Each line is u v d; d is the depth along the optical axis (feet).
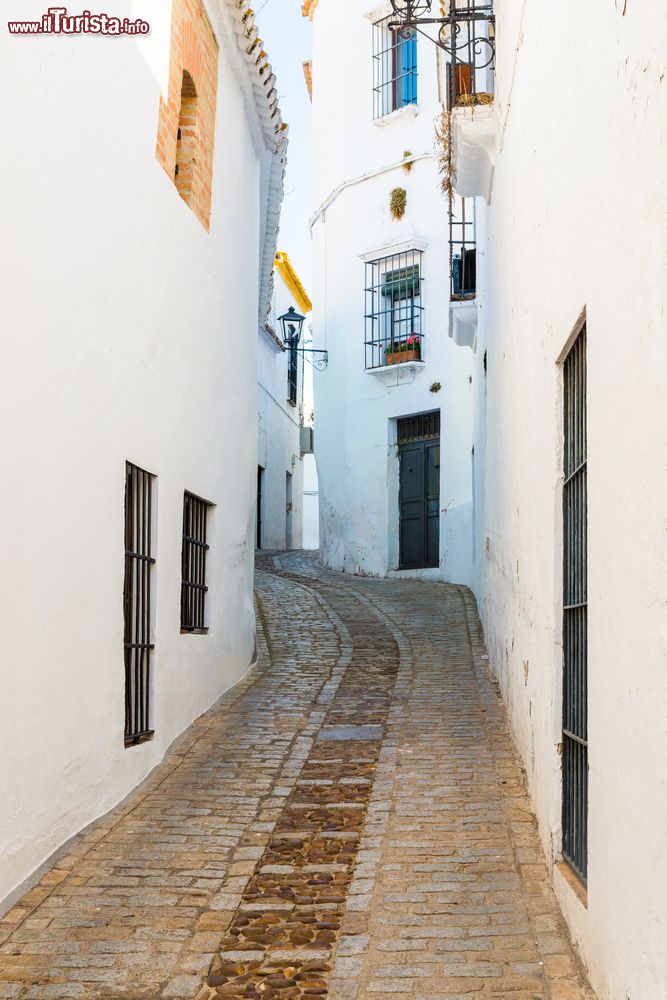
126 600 24.40
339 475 68.18
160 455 26.11
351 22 67.77
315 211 71.46
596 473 13.93
